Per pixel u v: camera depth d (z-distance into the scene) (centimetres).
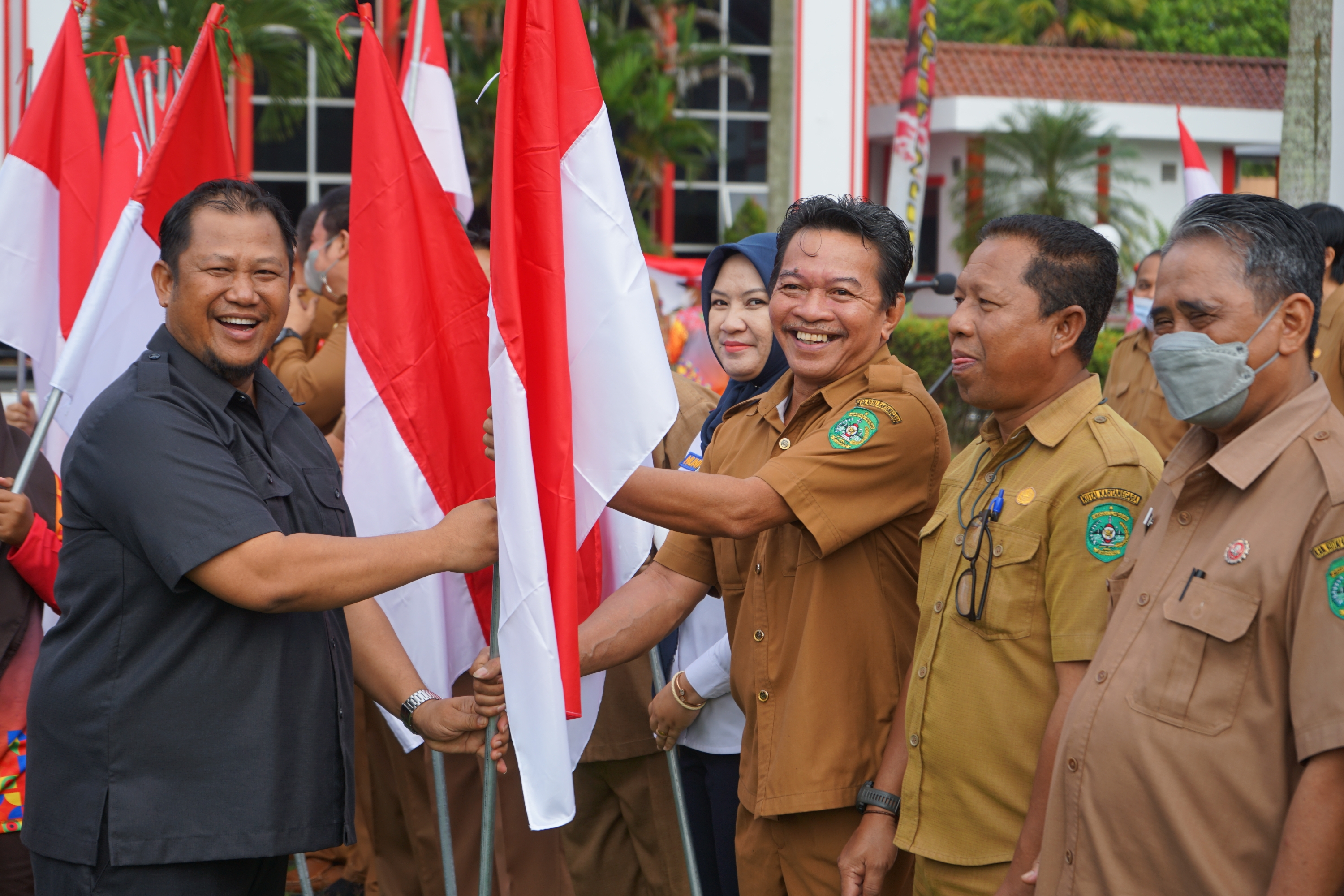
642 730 311
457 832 324
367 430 272
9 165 338
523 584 207
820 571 235
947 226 2242
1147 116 2109
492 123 1445
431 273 272
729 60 1538
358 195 273
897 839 217
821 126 1396
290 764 209
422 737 258
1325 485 160
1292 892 152
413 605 278
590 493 223
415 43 378
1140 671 172
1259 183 2234
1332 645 152
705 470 273
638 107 1464
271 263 217
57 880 208
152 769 202
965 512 216
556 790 206
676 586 267
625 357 221
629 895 329
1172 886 165
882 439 233
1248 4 3095
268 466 220
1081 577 196
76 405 283
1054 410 210
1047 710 202
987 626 206
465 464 272
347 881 425
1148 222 2156
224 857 202
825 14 1386
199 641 204
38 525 287
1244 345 167
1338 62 821
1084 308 208
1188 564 173
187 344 217
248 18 1136
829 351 239
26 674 293
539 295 216
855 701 234
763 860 245
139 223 274
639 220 1573
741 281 309
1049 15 2944
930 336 1252
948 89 2189
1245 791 161
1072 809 177
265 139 1459
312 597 204
